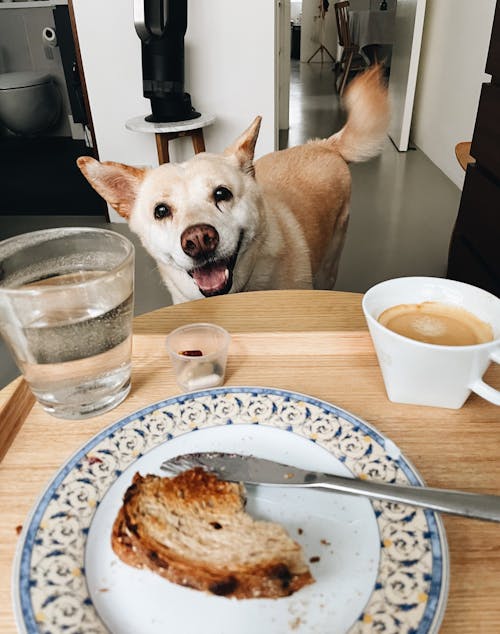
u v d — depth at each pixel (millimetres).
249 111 2521
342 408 512
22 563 357
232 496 396
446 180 3213
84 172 1192
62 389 498
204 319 704
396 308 525
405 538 367
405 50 3713
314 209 1574
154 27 2064
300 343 614
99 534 388
